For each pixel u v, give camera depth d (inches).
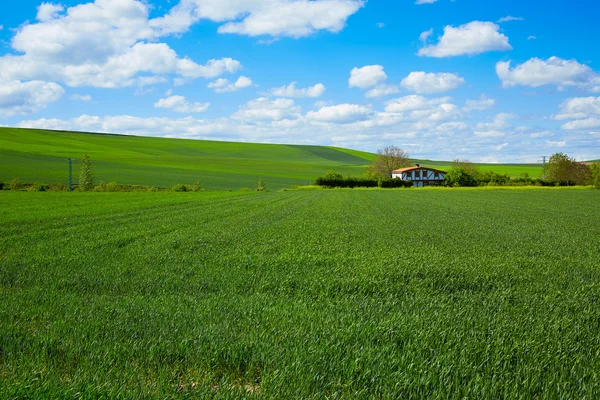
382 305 335.0
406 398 190.4
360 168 6565.0
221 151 7687.0
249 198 2250.2
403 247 662.5
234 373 215.0
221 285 412.2
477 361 226.4
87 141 7244.1
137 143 7588.6
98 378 200.8
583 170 3944.4
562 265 524.1
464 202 1994.3
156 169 4891.7
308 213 1348.4
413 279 432.8
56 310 312.5
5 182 3385.8
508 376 208.2
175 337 255.3
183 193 2851.9
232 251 614.9
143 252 601.6
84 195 2469.2
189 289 398.0
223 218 1169.4
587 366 223.1
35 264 504.1
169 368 215.6
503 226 999.0
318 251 620.7
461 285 414.3
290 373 205.9
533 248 666.8
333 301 355.9
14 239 727.7
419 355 230.1
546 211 1486.2
